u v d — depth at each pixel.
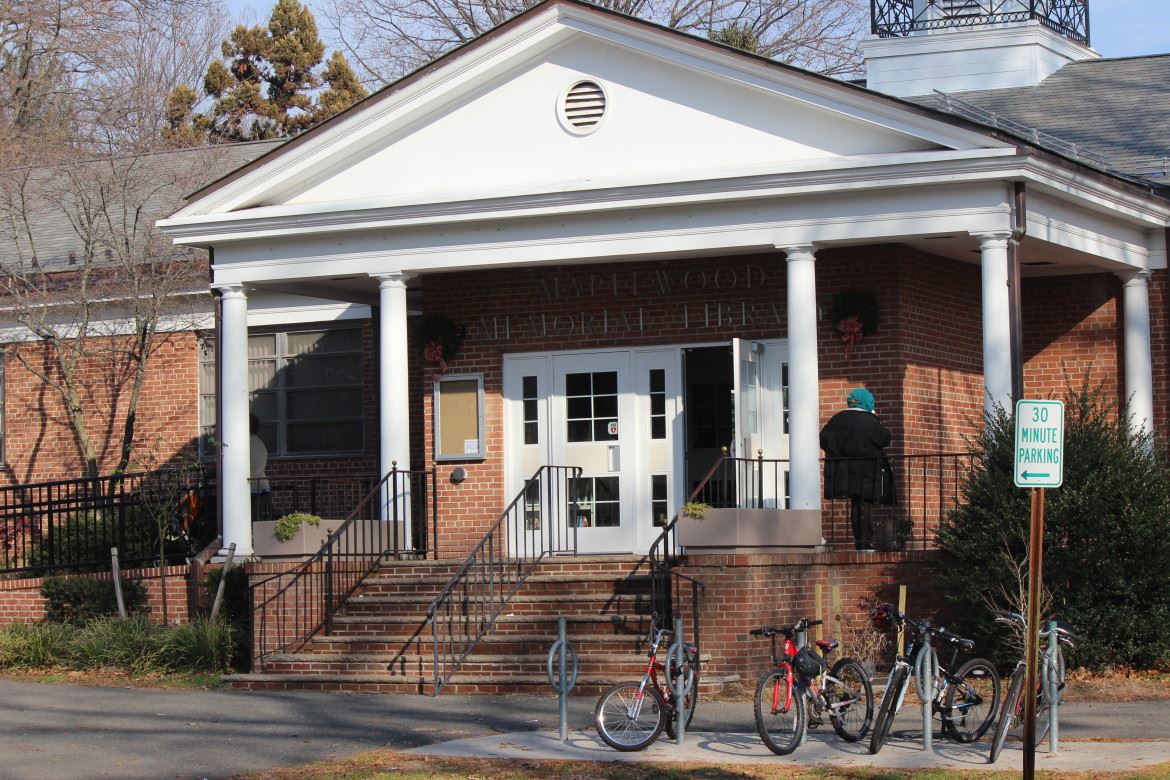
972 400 19.52
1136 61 24.33
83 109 32.41
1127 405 16.72
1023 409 9.84
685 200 17.11
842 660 12.46
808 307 16.89
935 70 24.91
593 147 17.97
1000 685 12.50
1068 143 21.19
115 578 18.70
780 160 17.31
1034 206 16.97
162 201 25.73
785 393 18.73
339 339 24.33
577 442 19.64
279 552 17.09
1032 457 9.79
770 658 15.40
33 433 25.72
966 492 15.62
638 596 16.19
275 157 18.70
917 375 18.44
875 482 16.45
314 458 24.14
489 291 20.06
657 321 19.33
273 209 18.53
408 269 18.36
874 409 18.12
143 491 21.77
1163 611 15.12
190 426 24.94
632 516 19.36
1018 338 16.38
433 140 18.55
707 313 19.11
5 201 25.20
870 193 16.70
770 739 11.57
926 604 16.06
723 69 17.34
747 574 15.28
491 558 16.08
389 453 18.28
